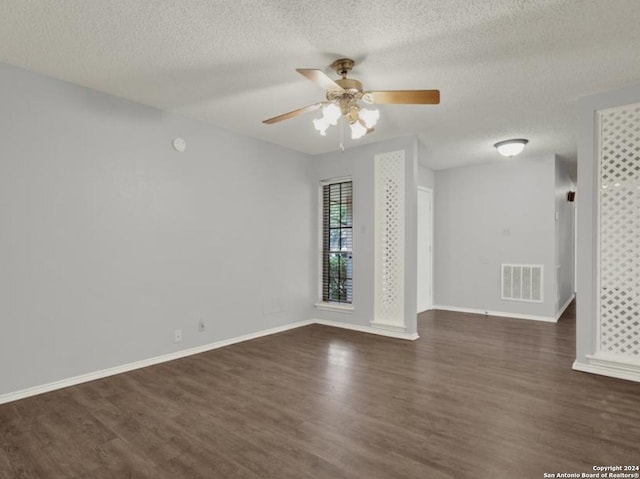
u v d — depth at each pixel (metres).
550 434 2.19
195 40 2.34
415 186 4.34
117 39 2.34
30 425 2.32
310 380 3.08
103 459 1.96
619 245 3.07
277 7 2.00
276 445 2.09
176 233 3.69
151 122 3.50
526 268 5.52
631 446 2.05
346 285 5.14
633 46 2.38
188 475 1.82
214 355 3.79
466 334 4.61
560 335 4.54
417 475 1.81
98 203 3.14
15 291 2.70
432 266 6.45
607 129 3.10
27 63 2.66
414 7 2.00
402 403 2.62
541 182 5.41
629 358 3.04
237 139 4.28
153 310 3.51
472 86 2.98
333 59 2.57
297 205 5.08
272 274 4.71
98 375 3.12
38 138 2.81
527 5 1.98
